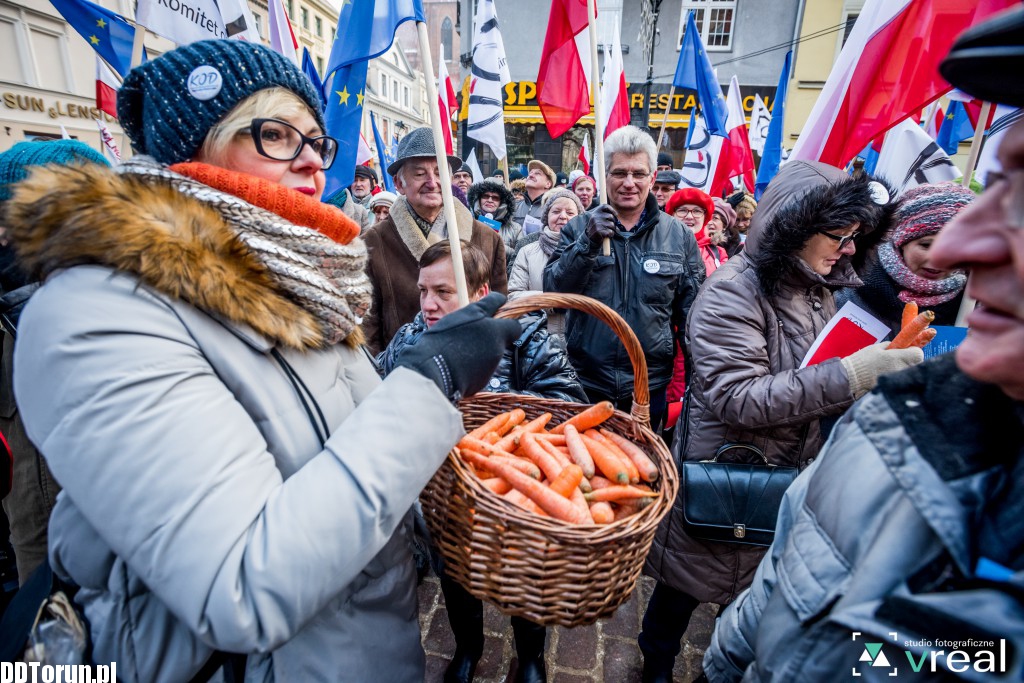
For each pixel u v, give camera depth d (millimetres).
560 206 3609
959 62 457
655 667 1759
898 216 1671
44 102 11523
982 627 469
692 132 5754
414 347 805
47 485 1707
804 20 13234
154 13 2207
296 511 624
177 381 612
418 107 38750
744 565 1521
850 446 716
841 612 589
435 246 1647
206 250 689
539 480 1114
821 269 1444
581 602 896
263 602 587
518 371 1739
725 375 1430
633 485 1117
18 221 658
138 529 579
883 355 1266
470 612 1719
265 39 18547
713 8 13719
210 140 799
